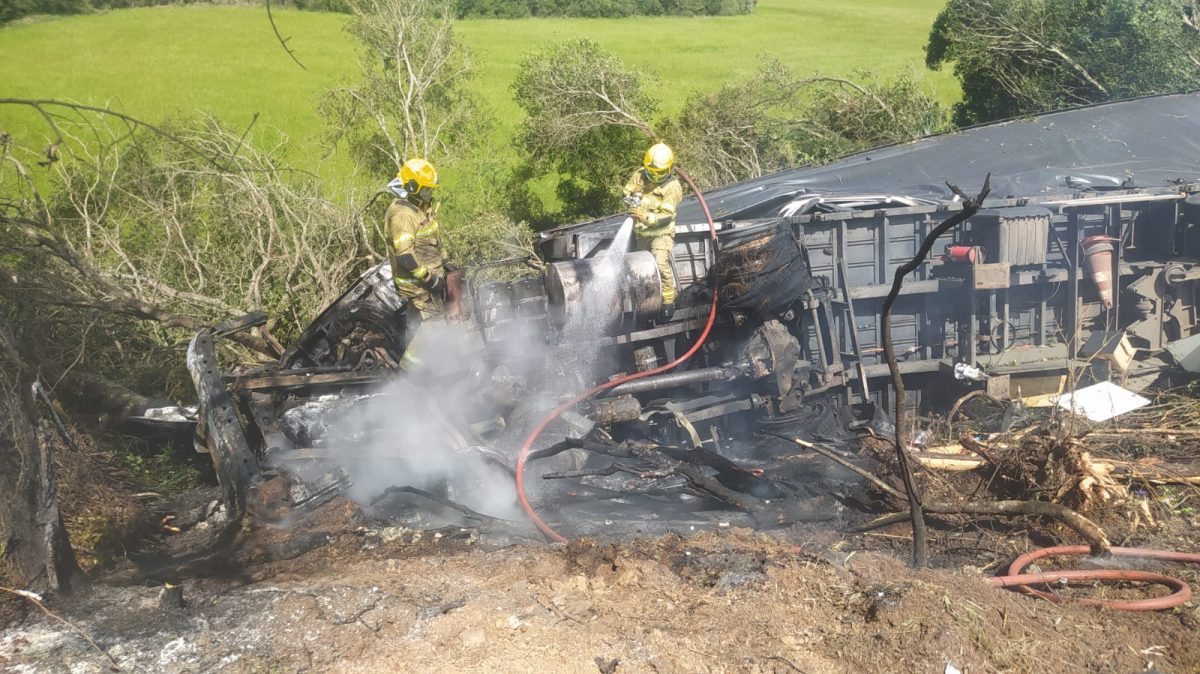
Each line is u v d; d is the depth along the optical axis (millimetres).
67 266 8633
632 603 4266
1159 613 4371
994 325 8641
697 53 39156
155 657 3863
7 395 4297
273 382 6551
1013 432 7426
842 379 8305
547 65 18984
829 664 3770
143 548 5715
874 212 8500
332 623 4117
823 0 71500
